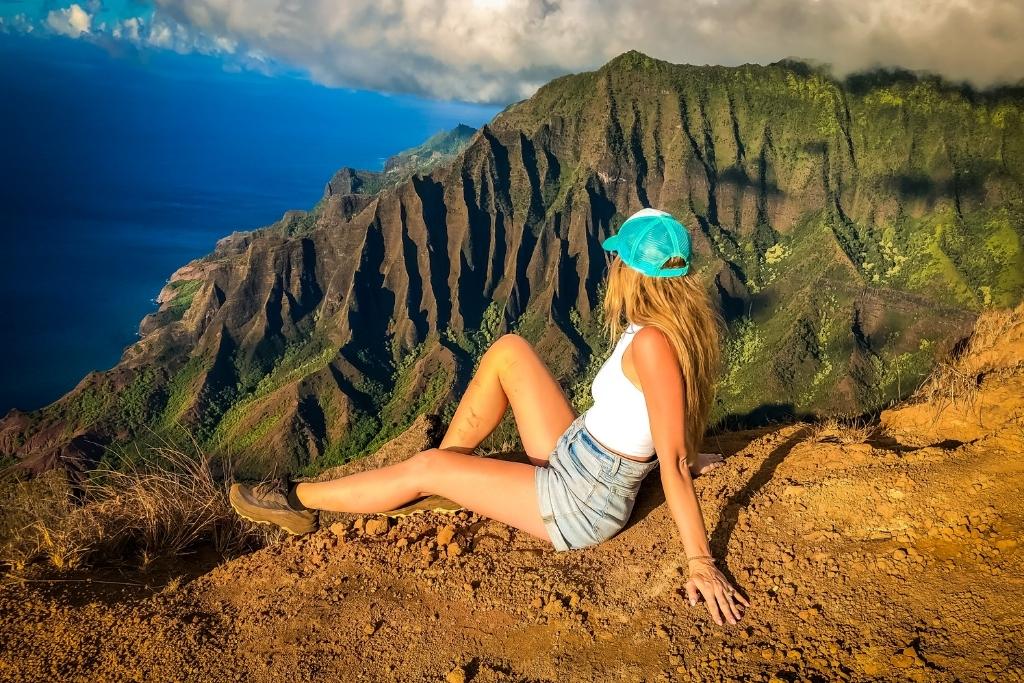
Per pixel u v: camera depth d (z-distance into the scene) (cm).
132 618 334
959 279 12694
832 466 349
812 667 226
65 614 340
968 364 509
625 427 299
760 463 376
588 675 255
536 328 14850
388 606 322
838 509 303
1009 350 488
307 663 294
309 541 382
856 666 221
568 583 311
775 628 250
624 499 312
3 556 387
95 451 10706
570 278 15350
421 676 278
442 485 335
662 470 279
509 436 526
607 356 310
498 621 299
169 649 310
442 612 313
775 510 318
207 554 427
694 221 15012
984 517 269
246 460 11238
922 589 246
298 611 328
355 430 12150
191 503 446
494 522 373
